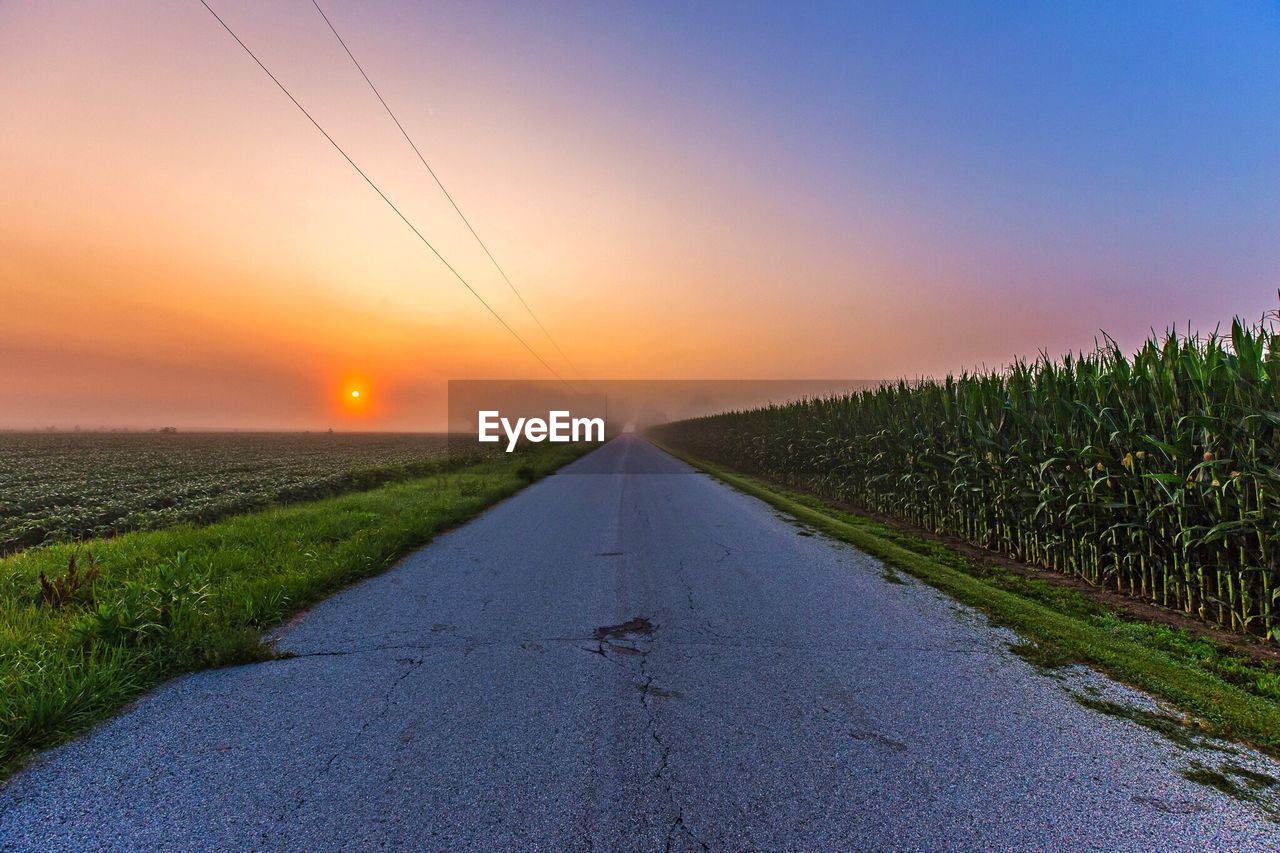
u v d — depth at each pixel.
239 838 2.01
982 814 2.10
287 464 27.75
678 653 3.74
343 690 3.21
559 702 3.05
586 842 1.97
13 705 2.79
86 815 2.14
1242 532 4.20
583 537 7.98
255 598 4.66
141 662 3.50
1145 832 1.99
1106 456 5.27
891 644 3.87
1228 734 2.66
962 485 7.66
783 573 5.87
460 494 12.41
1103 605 4.99
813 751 2.54
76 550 6.62
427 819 2.10
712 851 1.92
